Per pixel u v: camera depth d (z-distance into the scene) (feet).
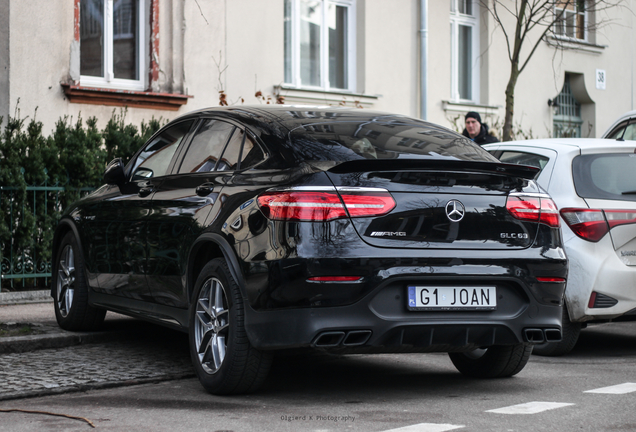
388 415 14.57
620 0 62.39
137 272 19.35
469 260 15.26
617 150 22.12
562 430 13.58
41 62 35.06
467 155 16.99
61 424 13.89
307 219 14.53
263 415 14.52
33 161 29.01
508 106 43.62
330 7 46.75
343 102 45.50
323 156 15.49
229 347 15.49
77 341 21.62
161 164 19.74
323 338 14.47
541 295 15.97
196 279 17.25
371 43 47.37
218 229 16.06
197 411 14.82
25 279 29.55
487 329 15.49
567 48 58.29
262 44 42.34
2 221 28.12
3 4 34.22
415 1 49.32
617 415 14.69
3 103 34.27
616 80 62.69
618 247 20.94
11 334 21.56
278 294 14.58
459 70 53.52
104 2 37.93
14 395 15.88
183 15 39.45
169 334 23.30
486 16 53.47
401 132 17.35
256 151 16.49
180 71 39.52
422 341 15.11
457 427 13.70
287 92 43.34
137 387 17.01
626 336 25.64
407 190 15.08
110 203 20.88
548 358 21.50
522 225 16.05
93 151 30.35
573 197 21.18
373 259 14.57
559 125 59.62
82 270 22.16
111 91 36.73
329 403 15.56
